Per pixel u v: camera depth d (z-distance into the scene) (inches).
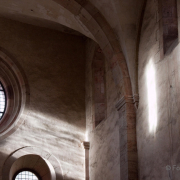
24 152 584.4
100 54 640.4
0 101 635.5
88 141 609.0
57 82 647.8
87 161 595.8
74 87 654.5
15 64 631.8
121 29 485.4
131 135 453.4
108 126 539.2
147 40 459.5
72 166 596.7
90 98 626.2
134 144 449.7
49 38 673.0
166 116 387.2
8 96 631.2
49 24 666.2
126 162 444.1
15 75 633.6
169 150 372.2
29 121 607.5
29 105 616.1
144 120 438.3
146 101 440.8
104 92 572.4
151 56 442.9
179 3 423.8
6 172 561.6
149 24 460.8
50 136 608.4
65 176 588.1
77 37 692.1
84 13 502.6
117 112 512.1
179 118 360.8
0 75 638.5
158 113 405.4
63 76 655.8
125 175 442.0
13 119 605.3
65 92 645.3
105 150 538.9
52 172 589.6
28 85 627.5
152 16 455.5
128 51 479.5
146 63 453.4
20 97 623.5
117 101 485.1
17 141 589.0
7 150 578.6
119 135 473.1
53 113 624.7
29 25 668.1
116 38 492.4
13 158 574.6
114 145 508.1
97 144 573.9
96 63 635.5
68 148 608.1
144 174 420.8
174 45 400.8
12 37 649.0
